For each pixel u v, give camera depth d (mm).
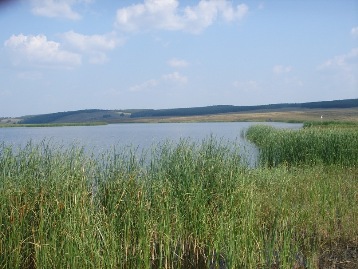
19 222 6703
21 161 7957
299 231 9102
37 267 6395
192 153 10234
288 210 9484
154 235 7707
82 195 7219
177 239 8023
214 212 8594
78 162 8023
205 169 9664
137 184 8289
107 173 8523
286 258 7496
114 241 6840
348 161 17781
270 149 20766
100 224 6953
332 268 7465
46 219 6781
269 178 12391
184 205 8484
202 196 8562
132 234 7512
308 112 160875
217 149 11039
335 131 21516
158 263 7641
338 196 10953
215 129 77438
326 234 8945
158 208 7961
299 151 19797
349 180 14094
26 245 6719
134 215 7625
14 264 6473
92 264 6379
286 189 11312
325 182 12672
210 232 8164
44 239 6574
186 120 168000
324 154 18844
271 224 9031
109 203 7773
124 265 7184
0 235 6484
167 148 10539
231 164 10250
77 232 6484
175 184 8930
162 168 9469
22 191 7086
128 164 8938
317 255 7945
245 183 9406
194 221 8211
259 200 9453
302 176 13734
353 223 9352
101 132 71500
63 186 7195
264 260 7559
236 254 7273
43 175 7738
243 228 7613
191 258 7992
